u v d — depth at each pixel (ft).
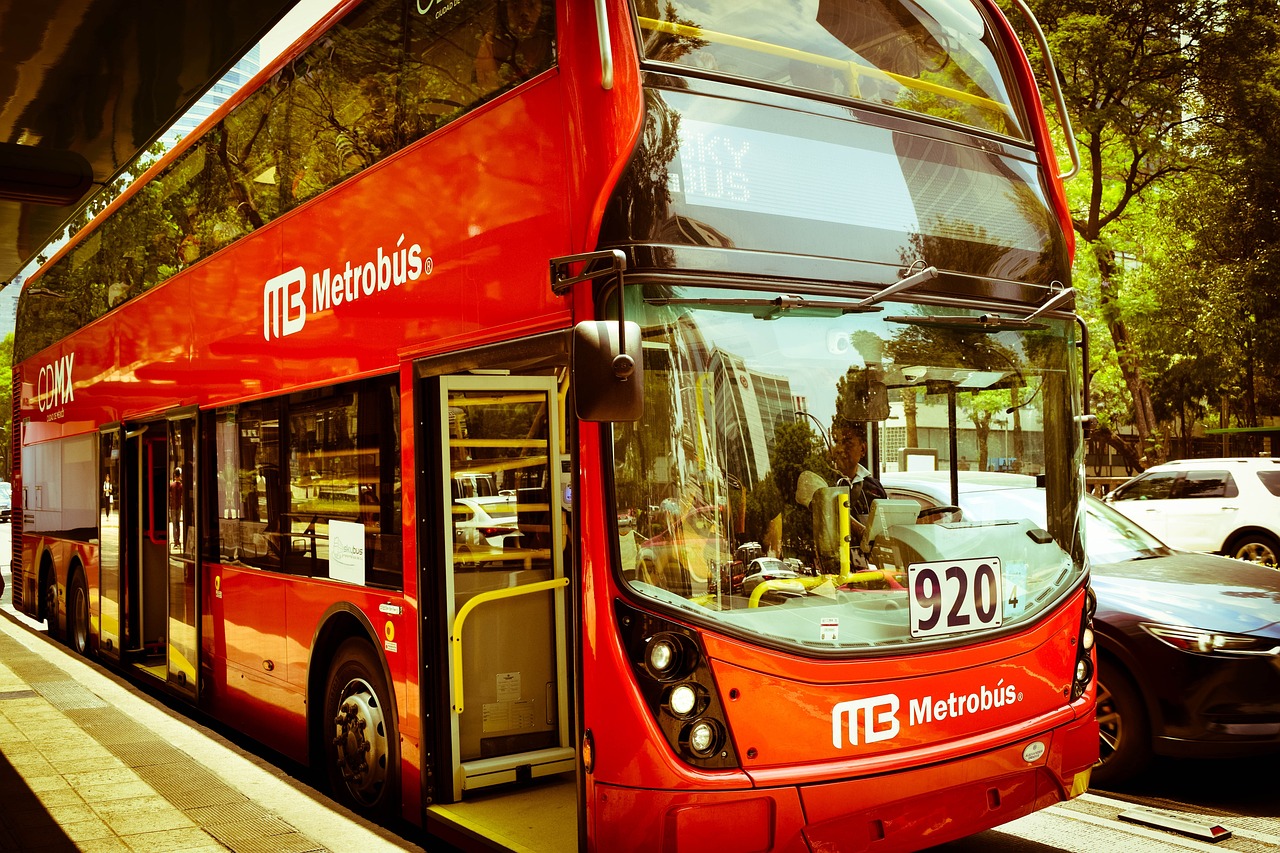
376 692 18.78
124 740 22.99
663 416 13.04
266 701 23.21
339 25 20.44
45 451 44.50
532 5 14.87
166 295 29.91
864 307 14.48
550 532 18.60
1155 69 66.59
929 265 15.23
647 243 12.98
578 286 13.26
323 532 20.66
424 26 17.58
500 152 15.33
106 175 30.30
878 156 15.16
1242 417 103.76
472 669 17.65
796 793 12.64
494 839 15.35
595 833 12.75
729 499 13.30
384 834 16.38
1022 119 17.57
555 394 18.75
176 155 29.48
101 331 36.47
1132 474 82.64
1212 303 72.02
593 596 12.84
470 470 17.74
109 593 34.76
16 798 18.52
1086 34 64.08
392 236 18.24
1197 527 55.83
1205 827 17.84
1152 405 92.94
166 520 31.32
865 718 13.30
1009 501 15.53
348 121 19.98
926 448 14.80
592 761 12.82
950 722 13.97
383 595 18.25
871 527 14.11
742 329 13.64
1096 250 72.23
